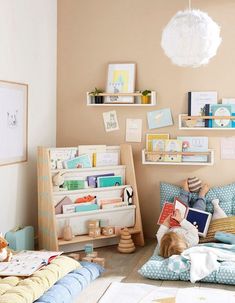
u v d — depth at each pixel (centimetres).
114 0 334
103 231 308
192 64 257
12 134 290
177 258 254
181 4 324
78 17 340
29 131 312
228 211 311
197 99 323
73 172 306
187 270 247
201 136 326
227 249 270
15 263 240
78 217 304
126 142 338
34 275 224
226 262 251
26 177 310
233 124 316
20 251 262
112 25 335
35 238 325
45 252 258
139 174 337
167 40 251
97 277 257
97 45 338
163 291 235
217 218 301
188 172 330
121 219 317
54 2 340
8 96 283
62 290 220
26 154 308
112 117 339
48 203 295
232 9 317
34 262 239
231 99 319
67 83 344
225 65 320
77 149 312
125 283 247
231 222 293
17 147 297
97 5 337
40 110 325
